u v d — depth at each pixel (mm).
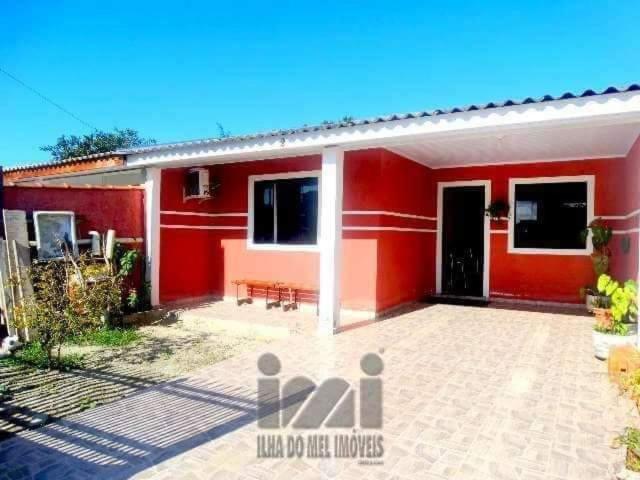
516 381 4160
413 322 6781
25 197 6289
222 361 4891
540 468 2627
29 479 2596
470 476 2547
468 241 9797
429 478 2531
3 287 5727
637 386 2812
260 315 7328
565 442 2949
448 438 3021
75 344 5883
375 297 7152
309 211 7883
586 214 7805
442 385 4066
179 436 3135
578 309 7812
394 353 5109
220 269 8930
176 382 4258
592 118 4391
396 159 7629
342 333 6113
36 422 3402
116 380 4477
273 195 8297
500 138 6211
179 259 8336
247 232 8555
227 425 3293
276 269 8227
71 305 5039
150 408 3648
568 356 4973
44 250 6172
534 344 5480
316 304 7727
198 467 2691
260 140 6340
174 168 8211
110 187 7293
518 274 8430
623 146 6656
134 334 6457
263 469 2656
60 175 8992
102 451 2938
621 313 4723
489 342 5582
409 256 8289
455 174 8945
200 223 8828
